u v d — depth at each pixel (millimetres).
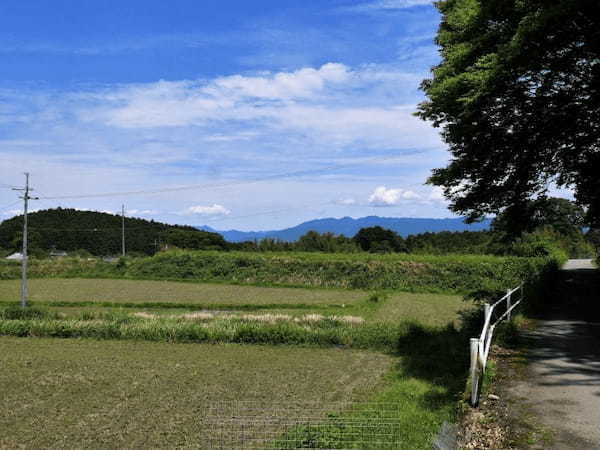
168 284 50406
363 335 22312
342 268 50219
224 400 13789
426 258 48938
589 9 14398
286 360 19422
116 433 11414
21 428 11859
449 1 20359
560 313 20562
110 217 139125
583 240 78688
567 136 19094
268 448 9688
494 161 19453
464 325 19922
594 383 10812
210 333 23594
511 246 55406
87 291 44750
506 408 9453
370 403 12078
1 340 24016
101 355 20453
